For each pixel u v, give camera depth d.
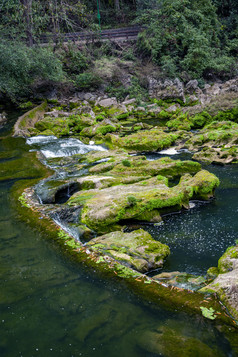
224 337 3.27
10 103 21.64
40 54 19.55
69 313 3.70
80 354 3.12
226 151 11.53
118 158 11.11
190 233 6.36
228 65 24.78
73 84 23.06
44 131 15.85
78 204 7.10
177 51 24.78
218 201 7.91
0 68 16.78
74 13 22.55
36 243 5.46
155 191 7.43
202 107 17.53
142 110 20.80
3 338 3.34
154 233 6.42
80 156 12.07
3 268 4.69
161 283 4.31
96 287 4.20
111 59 24.80
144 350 3.14
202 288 4.22
